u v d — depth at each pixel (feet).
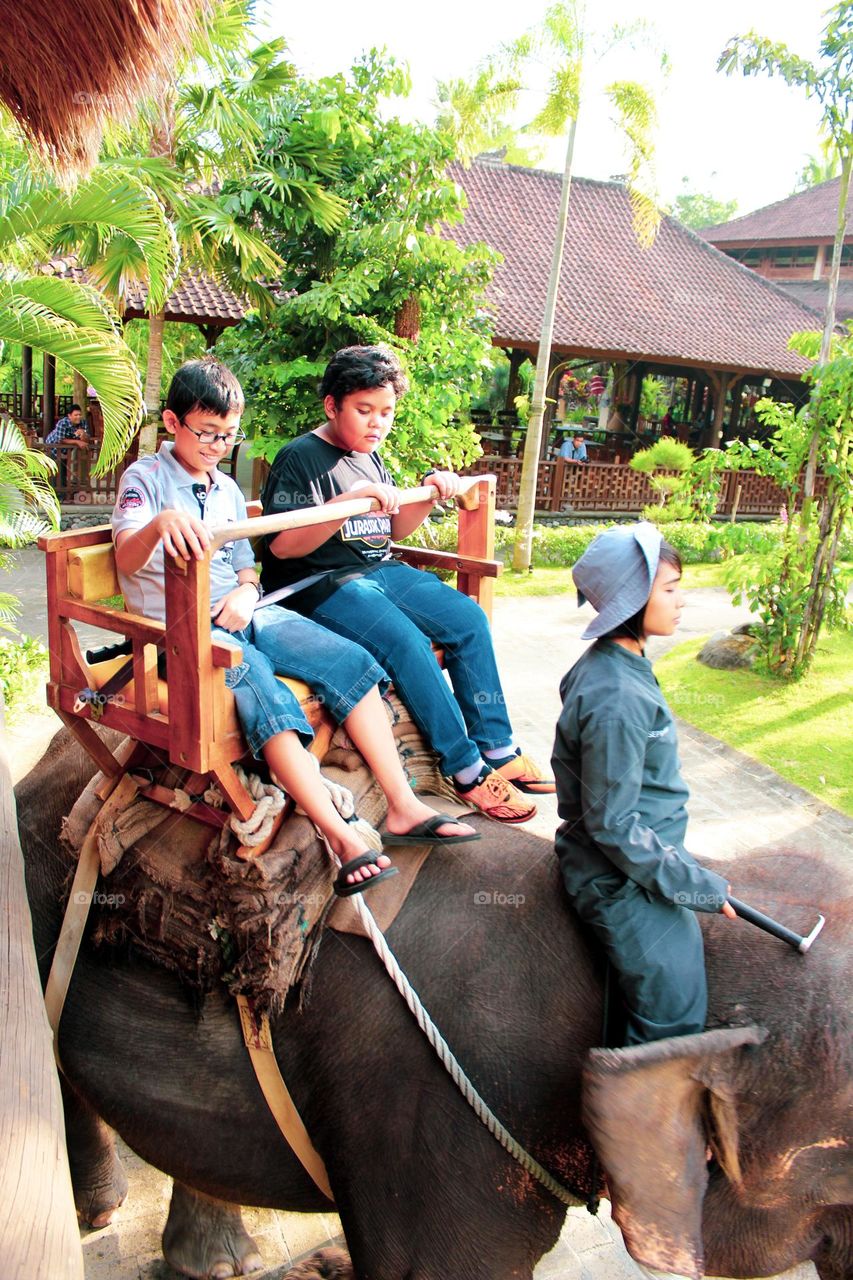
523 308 61.67
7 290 23.13
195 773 7.48
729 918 7.29
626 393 77.25
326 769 7.84
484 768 8.27
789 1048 6.62
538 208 73.36
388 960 7.20
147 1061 7.82
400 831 7.59
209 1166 7.97
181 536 6.24
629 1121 6.40
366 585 8.52
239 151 34.88
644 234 46.32
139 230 24.16
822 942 7.01
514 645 35.40
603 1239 10.99
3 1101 5.16
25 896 7.43
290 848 7.12
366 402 8.53
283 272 40.68
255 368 38.65
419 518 9.43
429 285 38.73
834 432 31.14
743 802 23.47
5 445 24.45
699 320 68.59
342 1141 7.41
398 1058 7.27
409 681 8.17
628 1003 6.94
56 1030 8.18
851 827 22.21
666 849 6.72
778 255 108.68
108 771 8.03
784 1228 6.95
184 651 6.54
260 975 6.97
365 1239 7.44
